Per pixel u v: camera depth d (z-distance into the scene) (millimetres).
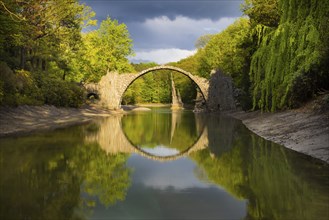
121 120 46562
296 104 28219
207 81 75250
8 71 34531
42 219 7906
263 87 25781
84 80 75062
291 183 11156
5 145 19141
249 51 44875
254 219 7980
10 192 10117
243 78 49219
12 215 8141
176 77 115000
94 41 74562
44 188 10656
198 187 11180
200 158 17281
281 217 8031
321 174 12141
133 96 112812
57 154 16844
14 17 30609
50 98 44969
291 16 21625
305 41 20500
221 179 12172
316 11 19844
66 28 46719
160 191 10703
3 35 31891
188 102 110750
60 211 8500
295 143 18406
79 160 15641
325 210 8445
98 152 18656
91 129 31047
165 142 24922
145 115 60969
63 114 43969
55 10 38625
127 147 21875
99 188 10930
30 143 20078
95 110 60906
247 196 9930
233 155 17562
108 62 75875
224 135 27172
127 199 9734
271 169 13547
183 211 8742
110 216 8250
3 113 30578
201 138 25875
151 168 14758
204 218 8211
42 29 40844
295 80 25969
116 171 13836
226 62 74188
